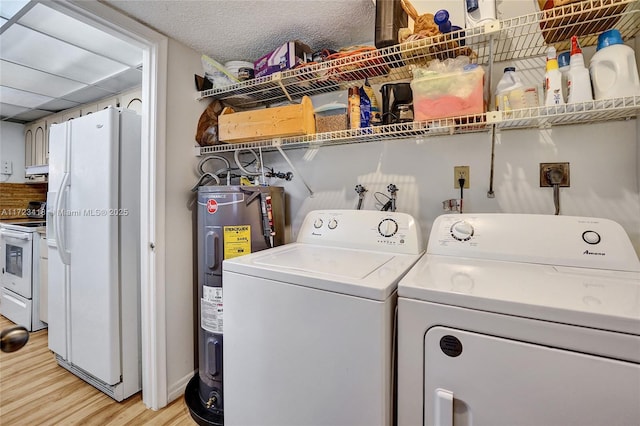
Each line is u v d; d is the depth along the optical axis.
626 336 0.61
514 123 1.24
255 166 2.02
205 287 1.53
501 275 0.92
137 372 1.73
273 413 1.01
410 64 1.35
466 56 1.21
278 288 1.00
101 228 1.65
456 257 1.18
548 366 0.66
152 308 1.58
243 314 1.08
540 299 0.70
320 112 1.61
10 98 2.92
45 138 3.52
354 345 0.86
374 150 1.64
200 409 1.52
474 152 1.40
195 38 1.63
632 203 1.14
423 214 1.51
